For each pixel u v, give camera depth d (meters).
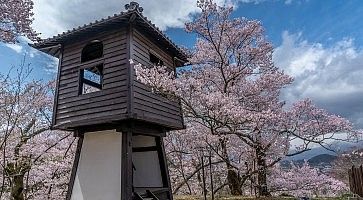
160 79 8.18
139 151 9.78
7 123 8.41
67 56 9.05
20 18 6.30
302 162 14.20
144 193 8.52
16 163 10.50
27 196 11.62
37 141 11.71
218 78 14.02
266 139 12.12
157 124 8.77
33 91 11.52
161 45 9.80
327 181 12.39
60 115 8.64
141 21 8.10
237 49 14.12
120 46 8.09
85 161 8.46
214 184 15.22
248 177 13.48
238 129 11.42
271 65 14.47
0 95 9.66
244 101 13.65
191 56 13.90
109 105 7.74
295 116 11.66
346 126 11.14
